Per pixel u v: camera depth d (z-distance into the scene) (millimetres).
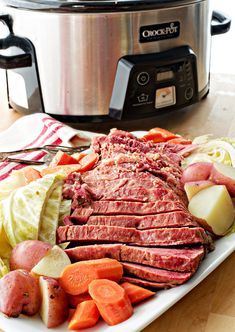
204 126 1572
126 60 1424
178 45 1491
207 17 1553
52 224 956
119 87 1449
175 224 917
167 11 1427
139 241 913
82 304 819
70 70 1450
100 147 1205
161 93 1485
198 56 1556
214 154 1233
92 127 1579
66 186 1013
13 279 818
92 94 1470
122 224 937
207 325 868
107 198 980
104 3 1365
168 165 1130
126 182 995
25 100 1575
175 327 866
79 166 1160
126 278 881
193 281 871
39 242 899
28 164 1299
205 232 946
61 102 1499
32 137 1477
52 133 1445
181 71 1490
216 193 1021
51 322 805
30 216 951
